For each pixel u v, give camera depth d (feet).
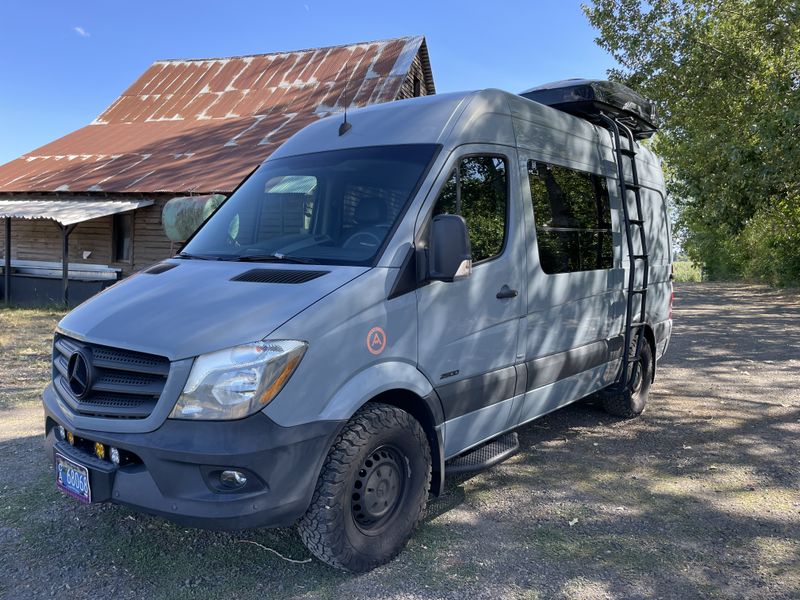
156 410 9.50
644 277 18.74
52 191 53.36
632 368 19.44
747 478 15.38
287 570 11.05
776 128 46.52
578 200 16.71
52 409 10.99
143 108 69.46
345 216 12.41
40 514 13.03
